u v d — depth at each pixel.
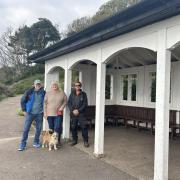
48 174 5.90
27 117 8.04
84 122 8.41
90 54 7.87
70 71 9.33
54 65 10.34
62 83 21.97
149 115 11.10
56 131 8.38
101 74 7.35
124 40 6.41
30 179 5.59
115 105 13.01
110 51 6.94
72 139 9.01
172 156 7.46
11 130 11.49
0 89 31.45
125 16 5.73
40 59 11.02
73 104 8.53
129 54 11.20
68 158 7.15
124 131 11.26
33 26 51.62
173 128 9.69
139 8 5.20
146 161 6.92
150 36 5.67
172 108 10.34
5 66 47.94
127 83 12.72
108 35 6.61
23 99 8.03
